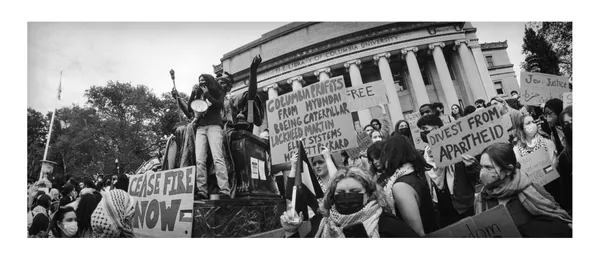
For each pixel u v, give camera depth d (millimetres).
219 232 4523
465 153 4367
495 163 4172
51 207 6320
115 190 4992
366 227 3744
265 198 5234
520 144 4754
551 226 4047
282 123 5223
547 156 4586
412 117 5410
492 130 4234
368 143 5336
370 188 3814
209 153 5137
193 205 4680
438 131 4547
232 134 5172
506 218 3842
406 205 3734
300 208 4414
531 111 5273
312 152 4957
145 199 5098
